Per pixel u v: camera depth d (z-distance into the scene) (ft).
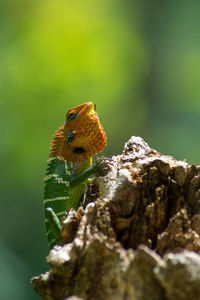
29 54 67.51
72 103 66.54
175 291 7.62
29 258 49.24
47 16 71.77
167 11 66.95
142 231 9.97
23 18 72.13
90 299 8.71
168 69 68.69
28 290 44.24
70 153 14.87
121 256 8.36
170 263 7.63
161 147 65.57
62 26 70.74
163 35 67.62
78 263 9.02
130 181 9.98
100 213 9.57
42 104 65.26
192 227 9.83
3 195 58.34
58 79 66.03
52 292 9.37
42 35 69.82
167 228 9.86
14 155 61.77
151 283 7.93
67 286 9.18
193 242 9.57
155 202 10.14
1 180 59.88
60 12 72.02
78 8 73.10
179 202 10.18
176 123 68.23
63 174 14.67
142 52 70.49
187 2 69.56
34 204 57.93
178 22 70.28
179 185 10.31
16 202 57.82
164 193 10.23
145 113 69.46
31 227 53.62
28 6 72.18
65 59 68.28
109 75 69.77
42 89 65.67
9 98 64.85
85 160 14.75
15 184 60.39
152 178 10.32
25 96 65.26
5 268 44.14
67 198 14.44
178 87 71.15
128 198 9.92
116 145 69.51
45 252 49.44
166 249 9.73
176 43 69.67
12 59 68.03
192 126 66.90
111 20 75.46
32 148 63.26
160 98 69.10
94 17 74.23
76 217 10.27
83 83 68.13
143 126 69.26
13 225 54.19
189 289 7.56
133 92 70.23
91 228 9.37
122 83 70.69
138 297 7.86
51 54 67.92
